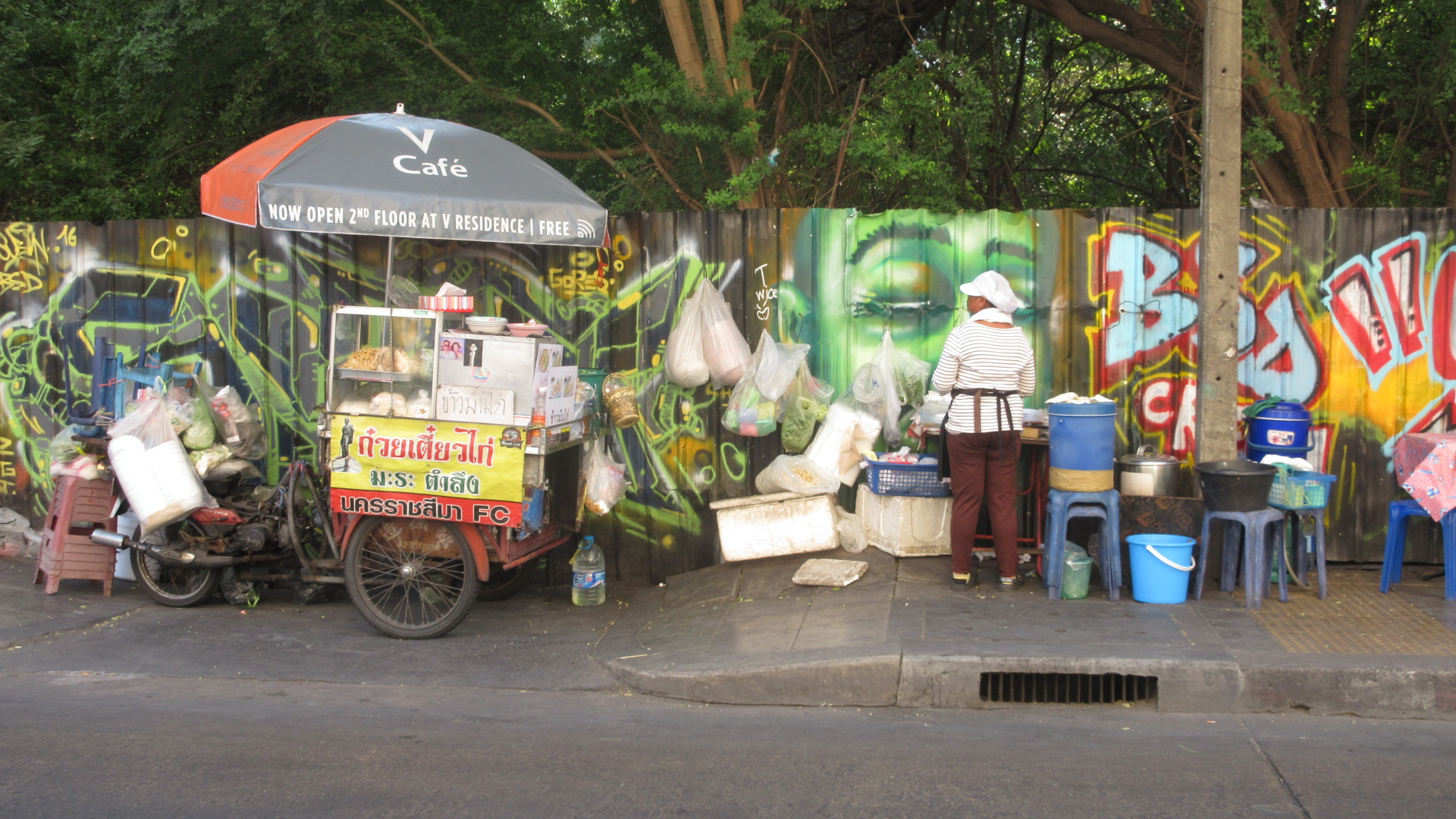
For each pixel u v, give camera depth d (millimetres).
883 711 4910
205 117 9836
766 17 8375
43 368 7680
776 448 7020
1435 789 3906
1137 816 3697
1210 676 4801
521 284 7180
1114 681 4938
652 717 4836
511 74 10875
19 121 9148
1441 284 6555
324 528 6473
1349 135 9227
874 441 6867
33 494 7770
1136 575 5797
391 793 3912
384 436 5855
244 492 6859
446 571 6094
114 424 6602
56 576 6691
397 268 7242
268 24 8641
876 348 6949
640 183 9438
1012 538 5953
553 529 6559
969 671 4914
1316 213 6598
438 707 4969
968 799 3848
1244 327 6672
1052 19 12992
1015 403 5891
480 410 5770
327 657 5695
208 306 7430
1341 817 3672
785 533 6711
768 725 4719
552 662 5652
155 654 5711
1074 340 6785
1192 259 6641
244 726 4645
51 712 4805
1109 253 6727
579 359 7180
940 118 9320
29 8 9469
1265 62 7938
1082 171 14375
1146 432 6738
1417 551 6645
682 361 6773
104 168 9508
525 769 4164
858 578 6277
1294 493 5809
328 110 9898
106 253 7551
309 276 7301
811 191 9258
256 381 7402
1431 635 5195
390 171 6035
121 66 8664
